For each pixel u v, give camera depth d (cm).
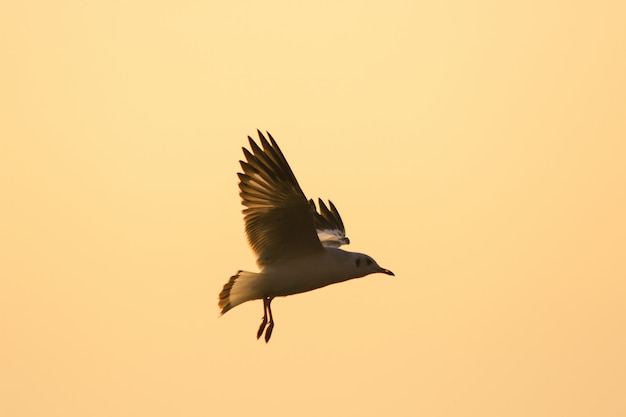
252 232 1431
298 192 1355
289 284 1429
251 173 1382
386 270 1481
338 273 1448
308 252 1442
